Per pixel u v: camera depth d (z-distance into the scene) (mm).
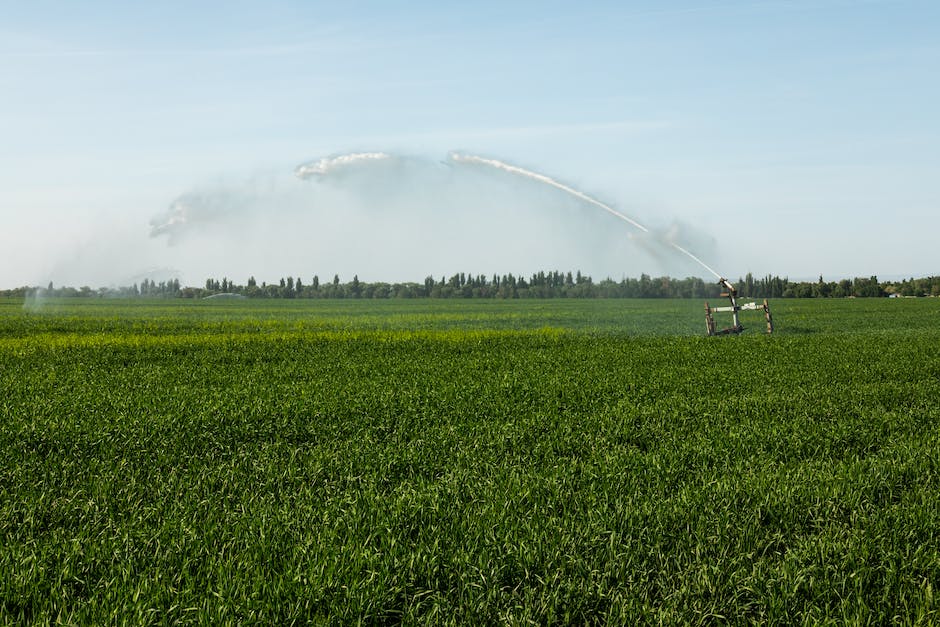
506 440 12188
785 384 19156
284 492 9258
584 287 152750
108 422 13031
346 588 6395
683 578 6766
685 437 12680
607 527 7902
